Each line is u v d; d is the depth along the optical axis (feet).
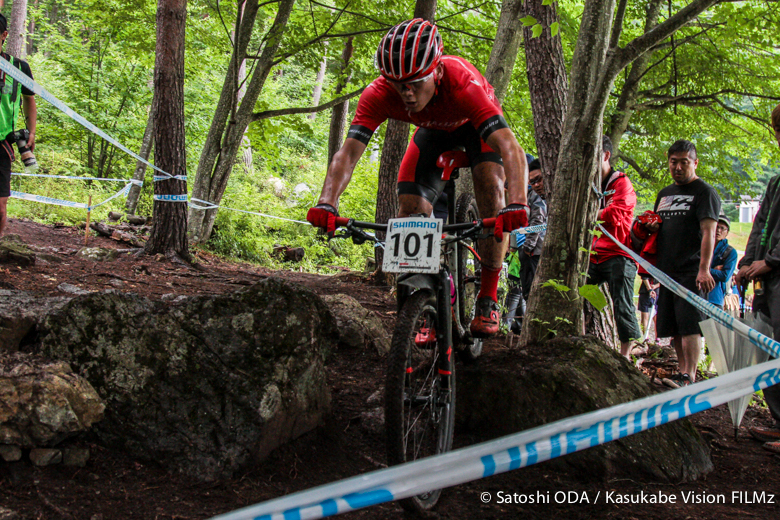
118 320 8.04
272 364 8.21
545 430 3.87
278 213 49.37
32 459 6.70
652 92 29.63
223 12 36.76
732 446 10.12
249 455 7.47
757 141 34.01
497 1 31.45
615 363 9.82
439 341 7.89
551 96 14.53
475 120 7.91
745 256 11.15
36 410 6.73
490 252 9.52
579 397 8.97
